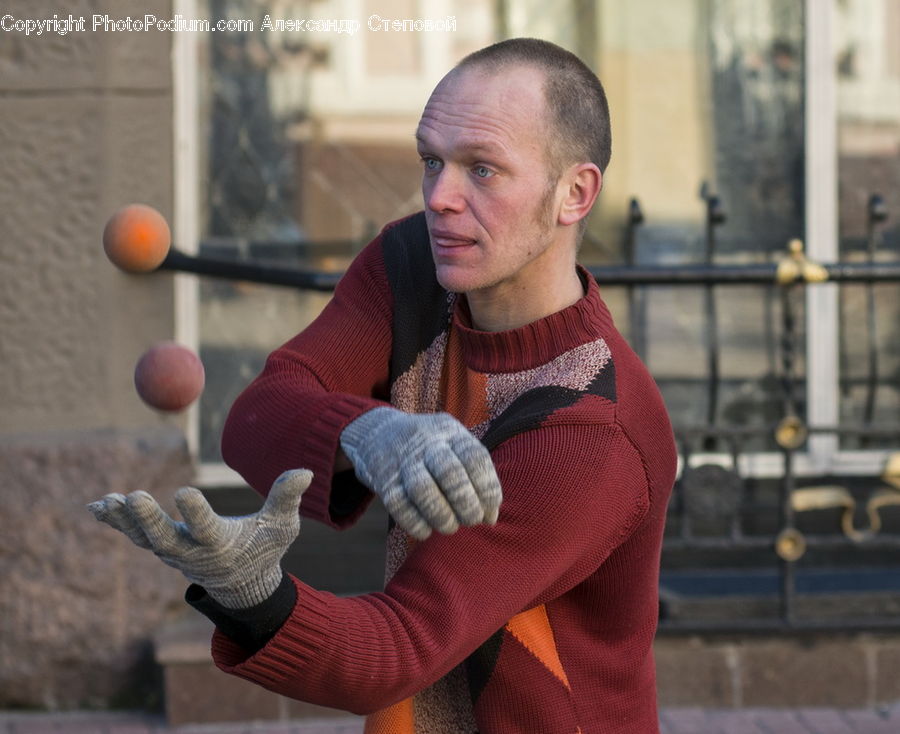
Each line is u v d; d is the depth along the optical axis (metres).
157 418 15.75
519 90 5.93
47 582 15.48
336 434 5.68
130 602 15.62
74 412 15.49
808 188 18.27
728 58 18.30
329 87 17.92
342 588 16.97
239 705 15.27
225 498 17.44
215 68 17.64
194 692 15.20
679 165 18.30
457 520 4.84
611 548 5.96
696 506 15.72
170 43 15.39
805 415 18.19
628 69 18.25
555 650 6.25
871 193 18.33
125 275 15.37
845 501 16.02
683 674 15.63
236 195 17.78
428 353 6.68
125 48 15.23
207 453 17.58
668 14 18.23
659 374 18.20
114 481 15.45
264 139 17.81
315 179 17.94
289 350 6.73
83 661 15.59
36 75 15.13
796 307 18.09
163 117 15.34
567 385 6.04
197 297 17.52
